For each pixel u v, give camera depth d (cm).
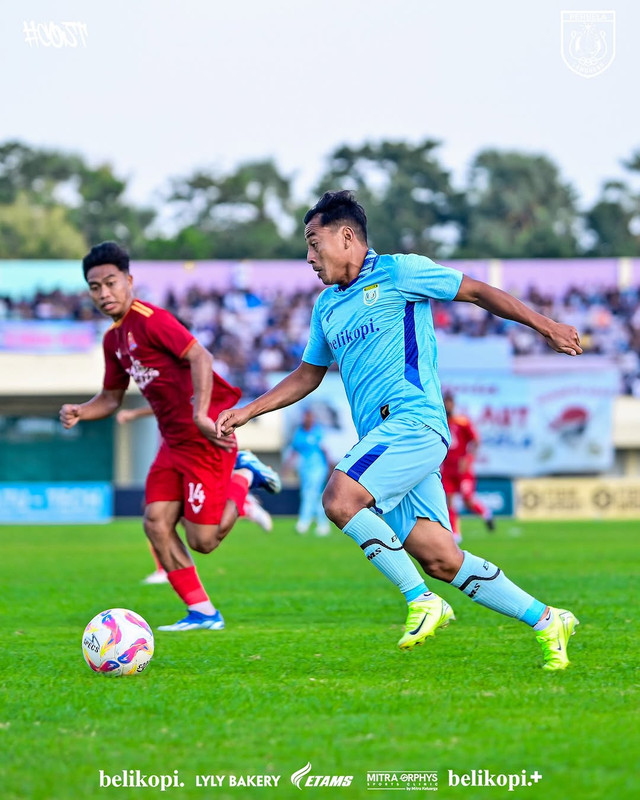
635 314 9781
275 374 9700
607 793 832
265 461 9394
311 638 1756
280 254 14625
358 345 1383
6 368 9056
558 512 7612
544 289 9894
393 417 1358
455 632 1784
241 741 1013
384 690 1246
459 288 1346
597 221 14675
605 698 1182
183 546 1923
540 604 1377
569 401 8775
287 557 3900
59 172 15188
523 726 1052
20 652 1628
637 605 2186
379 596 2486
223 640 1742
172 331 1791
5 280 9519
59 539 5297
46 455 9694
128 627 1395
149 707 1164
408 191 14562
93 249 1820
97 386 9112
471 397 8756
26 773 910
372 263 1389
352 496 1329
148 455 9400
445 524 1376
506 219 14575
